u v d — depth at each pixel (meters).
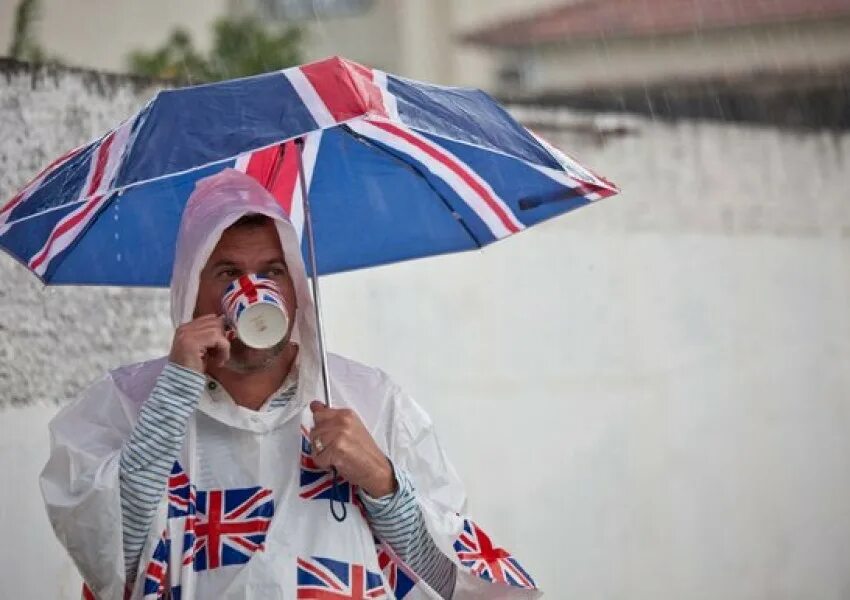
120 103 15.92
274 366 10.60
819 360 22.02
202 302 10.43
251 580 9.98
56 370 15.16
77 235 11.62
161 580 9.94
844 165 22.41
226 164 11.87
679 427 20.48
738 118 21.66
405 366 18.02
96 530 9.84
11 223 10.12
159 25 24.02
